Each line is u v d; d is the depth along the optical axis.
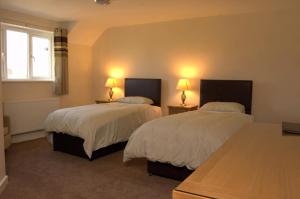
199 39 4.95
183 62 5.14
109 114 3.91
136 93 5.59
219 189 0.83
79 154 3.84
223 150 1.24
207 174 0.95
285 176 0.93
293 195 0.79
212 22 4.81
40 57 5.21
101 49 6.13
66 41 5.35
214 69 4.84
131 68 5.77
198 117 3.44
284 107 4.32
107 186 2.85
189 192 0.82
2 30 4.51
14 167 3.39
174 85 5.27
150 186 2.86
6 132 4.09
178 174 2.96
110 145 3.97
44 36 5.25
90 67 6.29
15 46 4.76
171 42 5.25
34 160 3.68
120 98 5.59
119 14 4.73
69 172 3.25
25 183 2.89
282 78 4.30
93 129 3.58
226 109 4.16
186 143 2.80
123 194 2.66
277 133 1.62
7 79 4.59
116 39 5.91
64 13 4.67
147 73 5.58
